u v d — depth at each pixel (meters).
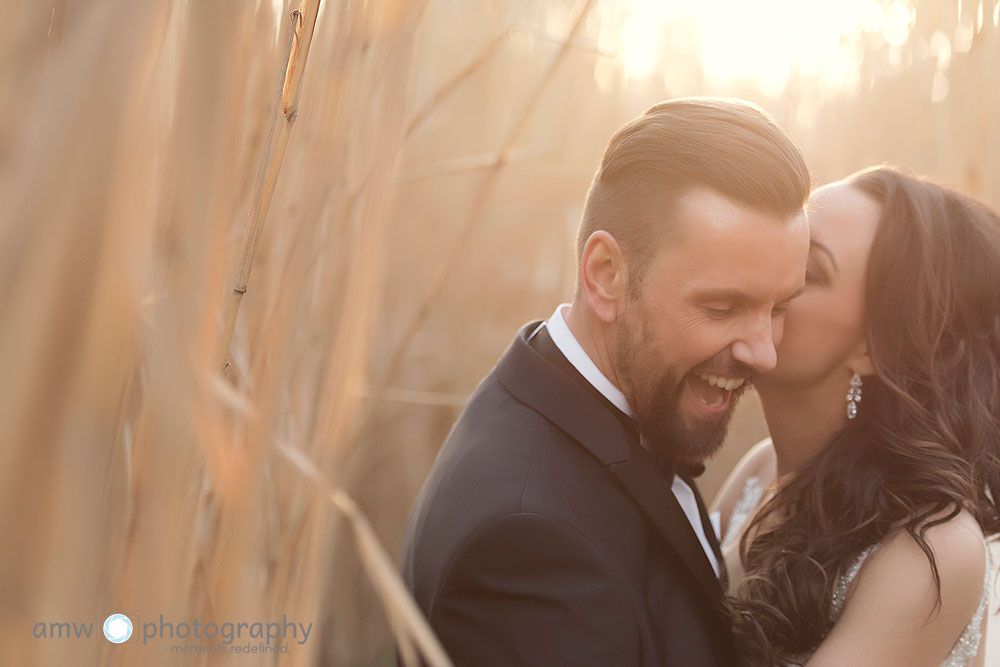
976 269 1.42
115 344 0.47
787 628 1.35
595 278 1.28
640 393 1.27
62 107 0.45
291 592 0.83
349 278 0.82
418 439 2.74
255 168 0.89
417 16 0.89
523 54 3.15
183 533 0.75
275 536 0.86
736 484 1.99
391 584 0.67
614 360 1.29
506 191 3.07
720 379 1.25
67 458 0.47
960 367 1.42
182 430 0.56
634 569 1.22
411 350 2.80
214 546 0.76
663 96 3.32
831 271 1.42
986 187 2.28
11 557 0.47
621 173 1.25
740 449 2.83
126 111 0.46
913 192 1.42
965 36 2.37
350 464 1.35
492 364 2.90
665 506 1.27
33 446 0.46
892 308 1.39
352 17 0.84
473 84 3.04
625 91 3.29
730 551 1.74
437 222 2.99
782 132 1.22
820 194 1.48
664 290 1.20
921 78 2.59
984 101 2.23
